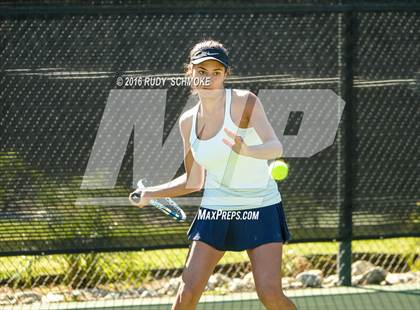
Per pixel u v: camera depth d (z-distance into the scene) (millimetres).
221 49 10711
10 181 15805
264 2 16703
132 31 15781
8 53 15570
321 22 16312
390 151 16797
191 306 10531
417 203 16953
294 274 18000
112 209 16109
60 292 16859
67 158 15891
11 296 16562
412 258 18500
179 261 18047
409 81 16688
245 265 18094
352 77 16500
